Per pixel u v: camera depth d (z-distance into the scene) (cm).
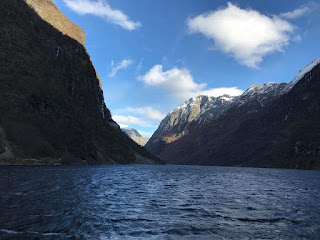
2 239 1339
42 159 9994
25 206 2152
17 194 2727
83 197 2850
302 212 2525
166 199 3100
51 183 3956
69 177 5200
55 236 1461
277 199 3447
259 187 5216
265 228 1866
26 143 9875
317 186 5941
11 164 8612
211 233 1700
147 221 1950
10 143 9325
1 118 9781
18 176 4675
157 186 4644
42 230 1547
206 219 2092
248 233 1722
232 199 3316
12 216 1802
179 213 2291
